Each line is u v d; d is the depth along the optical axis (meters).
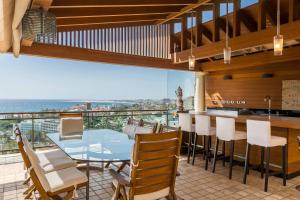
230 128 4.38
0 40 3.40
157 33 7.39
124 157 2.74
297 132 4.45
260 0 4.84
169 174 2.49
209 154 5.21
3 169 4.80
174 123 7.29
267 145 3.80
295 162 4.42
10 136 5.74
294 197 3.54
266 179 3.78
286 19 5.50
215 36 6.10
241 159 5.11
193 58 5.30
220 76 8.52
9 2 1.96
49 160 3.47
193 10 6.39
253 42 4.71
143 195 2.35
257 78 7.40
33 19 2.68
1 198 3.47
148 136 2.22
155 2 4.34
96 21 4.95
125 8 4.57
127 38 6.79
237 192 3.71
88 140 3.72
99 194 3.61
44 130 6.00
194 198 3.49
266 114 6.81
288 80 6.62
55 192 2.59
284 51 5.86
